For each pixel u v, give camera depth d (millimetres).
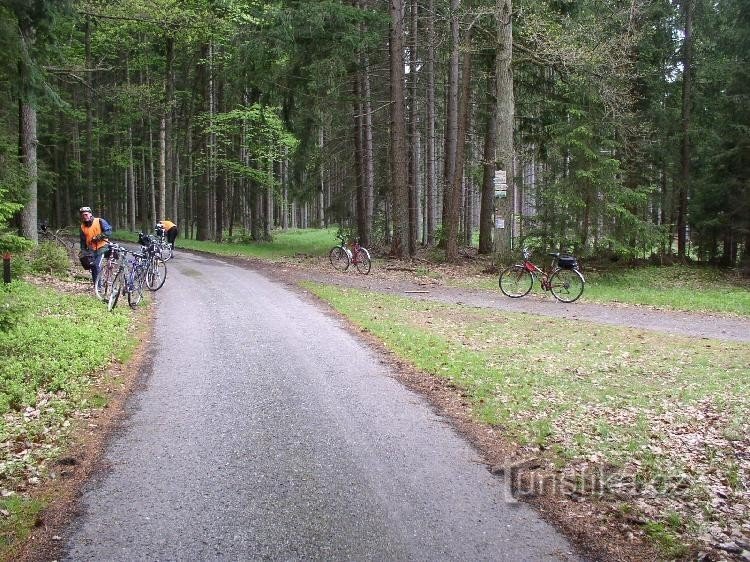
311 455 5277
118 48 33094
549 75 23172
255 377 7648
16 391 6742
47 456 5199
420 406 6723
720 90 24156
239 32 21594
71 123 39562
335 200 28156
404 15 24297
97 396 6742
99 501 4402
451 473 4973
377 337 10234
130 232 40375
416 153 28078
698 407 6926
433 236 28578
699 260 24547
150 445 5469
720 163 21688
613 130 20750
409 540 3916
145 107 27656
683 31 23938
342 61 21078
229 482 4727
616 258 22000
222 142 33812
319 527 4062
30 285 13180
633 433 6020
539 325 11945
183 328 10547
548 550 3834
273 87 23688
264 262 23469
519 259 20594
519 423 6227
